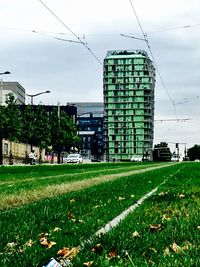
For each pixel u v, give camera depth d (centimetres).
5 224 677
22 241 550
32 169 4188
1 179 2375
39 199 1186
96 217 758
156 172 3256
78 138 9606
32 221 705
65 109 16462
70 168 4691
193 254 466
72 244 526
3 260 447
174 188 1477
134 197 1168
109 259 439
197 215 754
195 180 2028
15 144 8088
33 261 438
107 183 1791
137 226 647
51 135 9144
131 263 422
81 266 421
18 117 6856
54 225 679
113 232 581
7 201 1079
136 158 14425
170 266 419
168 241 541
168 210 843
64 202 1012
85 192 1314
